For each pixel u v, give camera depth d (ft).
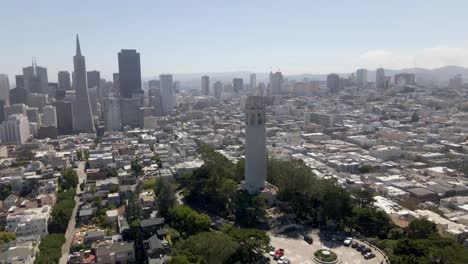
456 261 643.86
